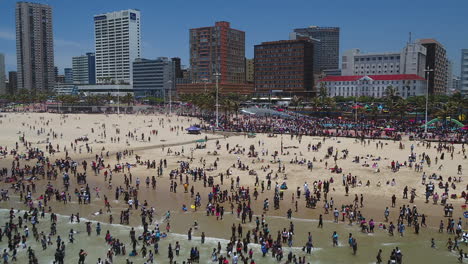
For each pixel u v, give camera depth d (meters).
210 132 131.38
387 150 89.88
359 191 59.03
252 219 48.88
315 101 186.50
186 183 62.03
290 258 37.16
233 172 70.69
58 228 46.72
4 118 182.25
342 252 40.16
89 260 38.78
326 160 79.56
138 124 156.50
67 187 61.97
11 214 47.50
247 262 38.00
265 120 162.75
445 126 132.25
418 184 61.44
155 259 38.91
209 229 46.19
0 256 39.50
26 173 71.19
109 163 80.12
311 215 50.12
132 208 53.47
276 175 66.75
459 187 59.16
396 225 46.69
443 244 41.84
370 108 163.62
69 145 102.25
